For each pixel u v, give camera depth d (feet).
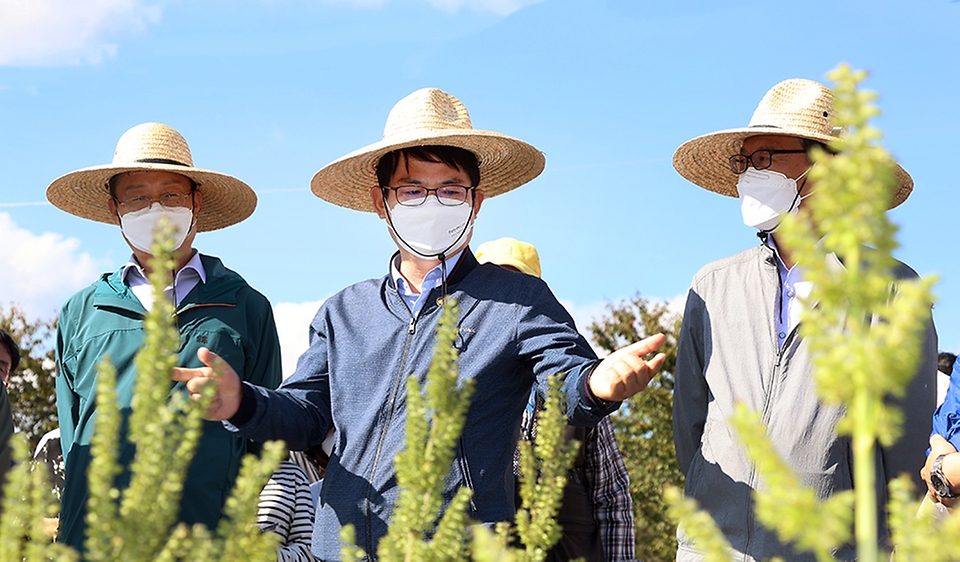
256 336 12.23
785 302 9.77
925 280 2.16
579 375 7.80
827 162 2.22
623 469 12.28
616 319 72.13
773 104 10.45
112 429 3.45
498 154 10.77
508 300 9.34
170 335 3.53
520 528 4.66
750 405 9.43
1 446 12.57
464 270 9.70
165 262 3.61
